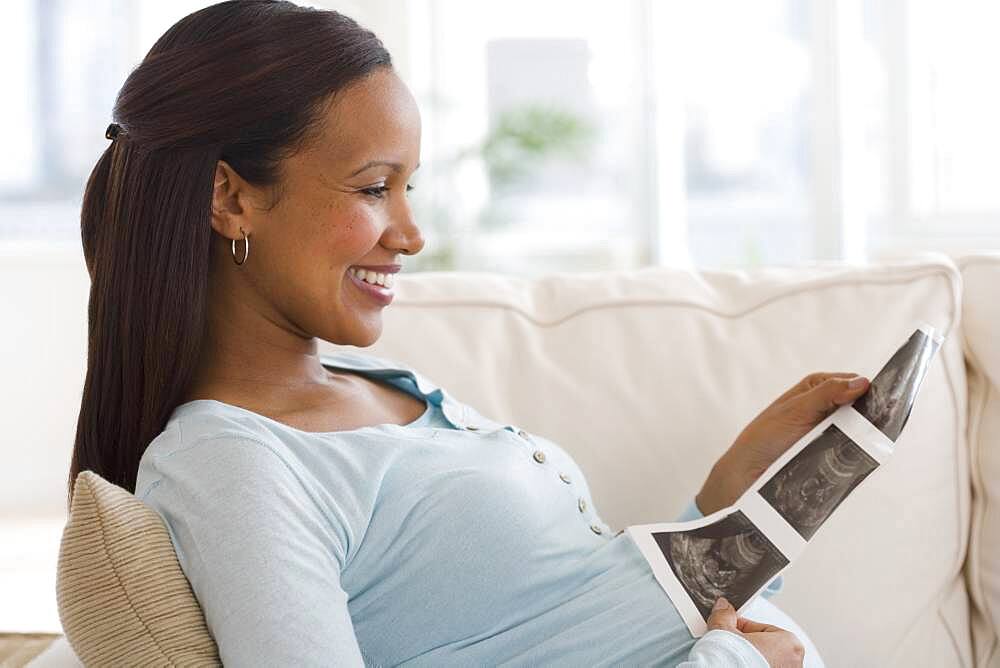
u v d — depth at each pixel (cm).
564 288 150
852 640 129
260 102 96
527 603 101
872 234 417
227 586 82
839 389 115
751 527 108
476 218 437
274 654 79
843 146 412
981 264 145
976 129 383
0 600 275
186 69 97
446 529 98
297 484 91
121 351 99
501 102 443
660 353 141
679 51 434
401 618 98
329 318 101
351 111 98
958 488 137
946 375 139
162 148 96
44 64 407
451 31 438
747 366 140
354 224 99
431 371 140
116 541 83
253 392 104
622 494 136
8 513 389
